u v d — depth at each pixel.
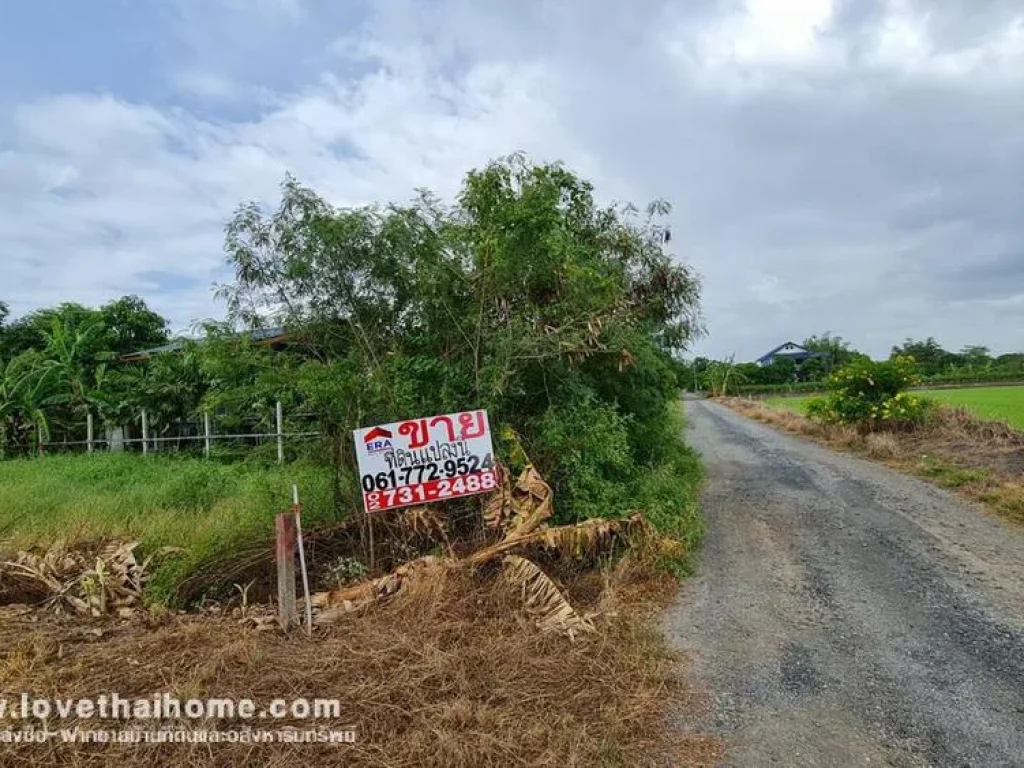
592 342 6.16
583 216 7.79
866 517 7.48
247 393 5.93
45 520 7.15
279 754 2.95
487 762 2.91
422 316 5.93
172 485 8.59
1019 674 3.85
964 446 11.14
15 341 20.97
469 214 6.23
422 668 3.61
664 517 6.32
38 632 4.44
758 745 3.15
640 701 3.46
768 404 25.81
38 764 2.94
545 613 4.29
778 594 5.18
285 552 4.26
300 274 5.43
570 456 5.91
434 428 5.15
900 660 4.04
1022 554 6.08
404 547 5.51
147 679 3.62
